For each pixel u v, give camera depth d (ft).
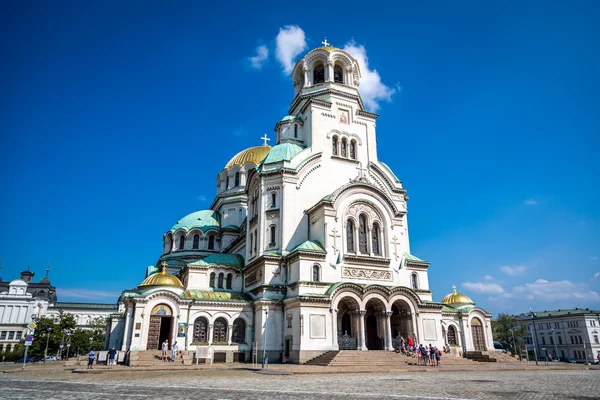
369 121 202.59
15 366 167.94
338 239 161.17
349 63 212.02
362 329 146.72
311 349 138.41
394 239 172.24
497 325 334.85
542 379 94.53
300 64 221.66
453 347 181.57
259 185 179.01
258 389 71.41
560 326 393.09
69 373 113.70
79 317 454.81
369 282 161.48
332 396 62.08
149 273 229.04
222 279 184.96
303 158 181.47
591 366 161.38
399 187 195.21
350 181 171.32
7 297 395.34
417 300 158.10
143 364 130.11
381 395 63.26
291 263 159.53
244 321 161.89
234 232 235.81
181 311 152.76
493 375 107.45
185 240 238.27
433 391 68.90
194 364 137.49
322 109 193.47
